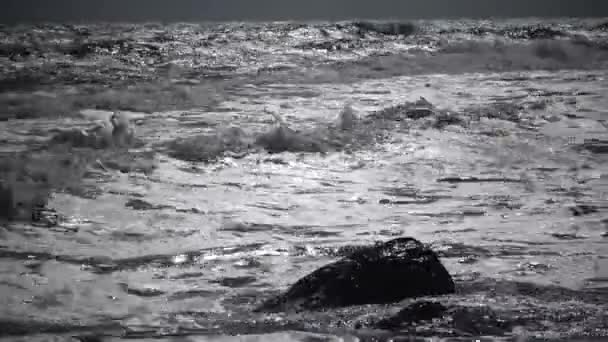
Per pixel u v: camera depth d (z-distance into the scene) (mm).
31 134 43719
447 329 16250
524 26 122625
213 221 27625
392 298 18156
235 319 17266
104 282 20344
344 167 37188
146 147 40125
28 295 19000
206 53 89062
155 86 64000
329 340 15625
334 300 17859
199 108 54094
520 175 35562
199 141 40375
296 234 26125
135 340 15742
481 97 59500
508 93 61656
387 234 26078
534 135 44125
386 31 112688
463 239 25188
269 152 39656
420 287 18469
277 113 52156
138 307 18266
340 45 97250
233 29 113875
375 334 15984
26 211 27750
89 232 25719
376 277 18375
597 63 85500
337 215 28797
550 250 23719
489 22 159875
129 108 53438
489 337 15836
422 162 38094
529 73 76625
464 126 46125
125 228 26344
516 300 18266
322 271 18594
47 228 25953
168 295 19344
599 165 37594
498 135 44000
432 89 64688
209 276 21062
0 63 77125
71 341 15719
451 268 21469
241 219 27969
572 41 95750
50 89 61625
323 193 32312
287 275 21297
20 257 22547
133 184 32844
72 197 30156
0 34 99875
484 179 34781
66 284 20047
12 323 16859
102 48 89062
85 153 38438
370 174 35812
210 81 68875
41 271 21203
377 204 30500
